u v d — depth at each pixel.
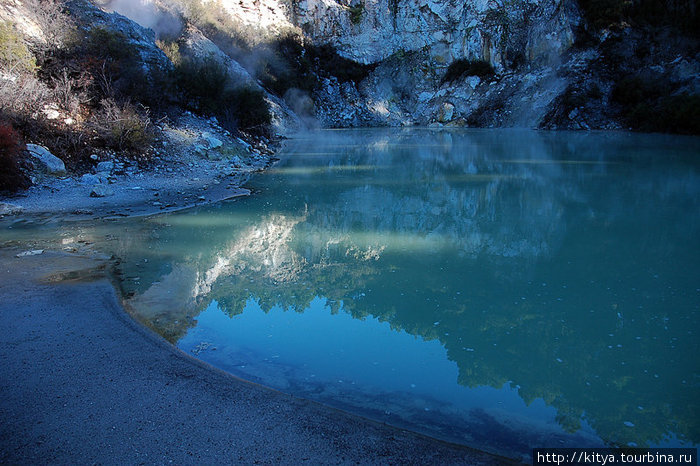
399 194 8.64
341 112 31.36
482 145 17.05
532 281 4.38
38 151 8.46
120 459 2.03
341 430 2.28
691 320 3.50
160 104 12.45
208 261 5.03
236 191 8.78
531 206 7.45
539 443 2.24
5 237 5.66
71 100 9.80
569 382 2.76
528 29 28.77
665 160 11.77
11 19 9.95
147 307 3.83
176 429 2.25
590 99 23.59
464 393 2.67
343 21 33.09
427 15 32.41
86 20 12.46
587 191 8.34
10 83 8.91
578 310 3.74
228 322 3.61
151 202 7.71
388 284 4.40
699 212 6.69
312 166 12.30
